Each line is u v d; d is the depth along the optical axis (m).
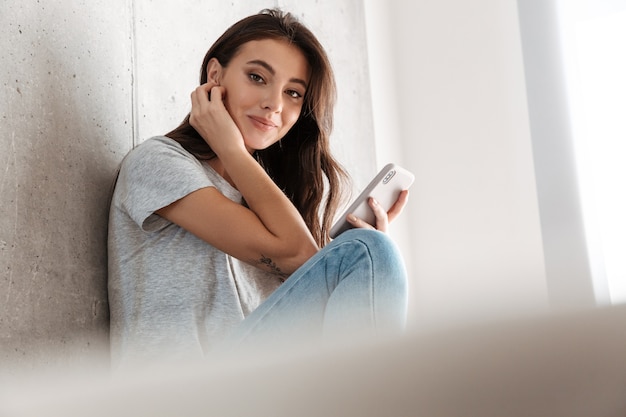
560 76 3.06
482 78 3.32
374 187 1.65
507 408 0.32
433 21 3.46
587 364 0.34
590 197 2.96
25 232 1.43
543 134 3.05
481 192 3.25
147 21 1.91
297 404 0.37
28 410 0.46
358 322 1.14
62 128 1.57
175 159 1.45
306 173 1.83
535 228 3.12
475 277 3.19
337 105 2.88
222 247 1.40
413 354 0.34
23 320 1.39
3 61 1.45
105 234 1.63
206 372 0.41
